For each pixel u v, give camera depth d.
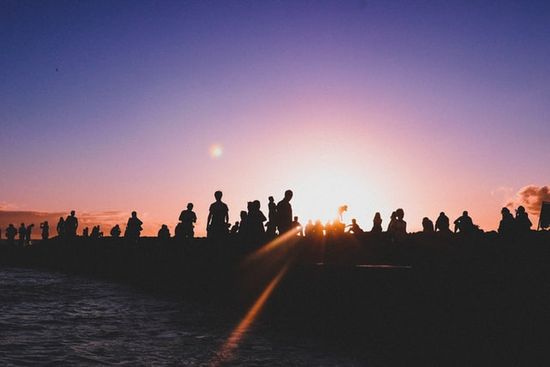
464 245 17.98
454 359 8.70
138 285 25.88
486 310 8.35
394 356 9.43
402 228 19.33
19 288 22.17
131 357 8.55
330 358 9.13
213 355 9.07
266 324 13.20
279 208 15.62
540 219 17.12
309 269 13.05
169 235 28.23
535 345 7.52
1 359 7.84
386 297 10.23
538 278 7.90
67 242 35.59
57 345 9.26
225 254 17.86
